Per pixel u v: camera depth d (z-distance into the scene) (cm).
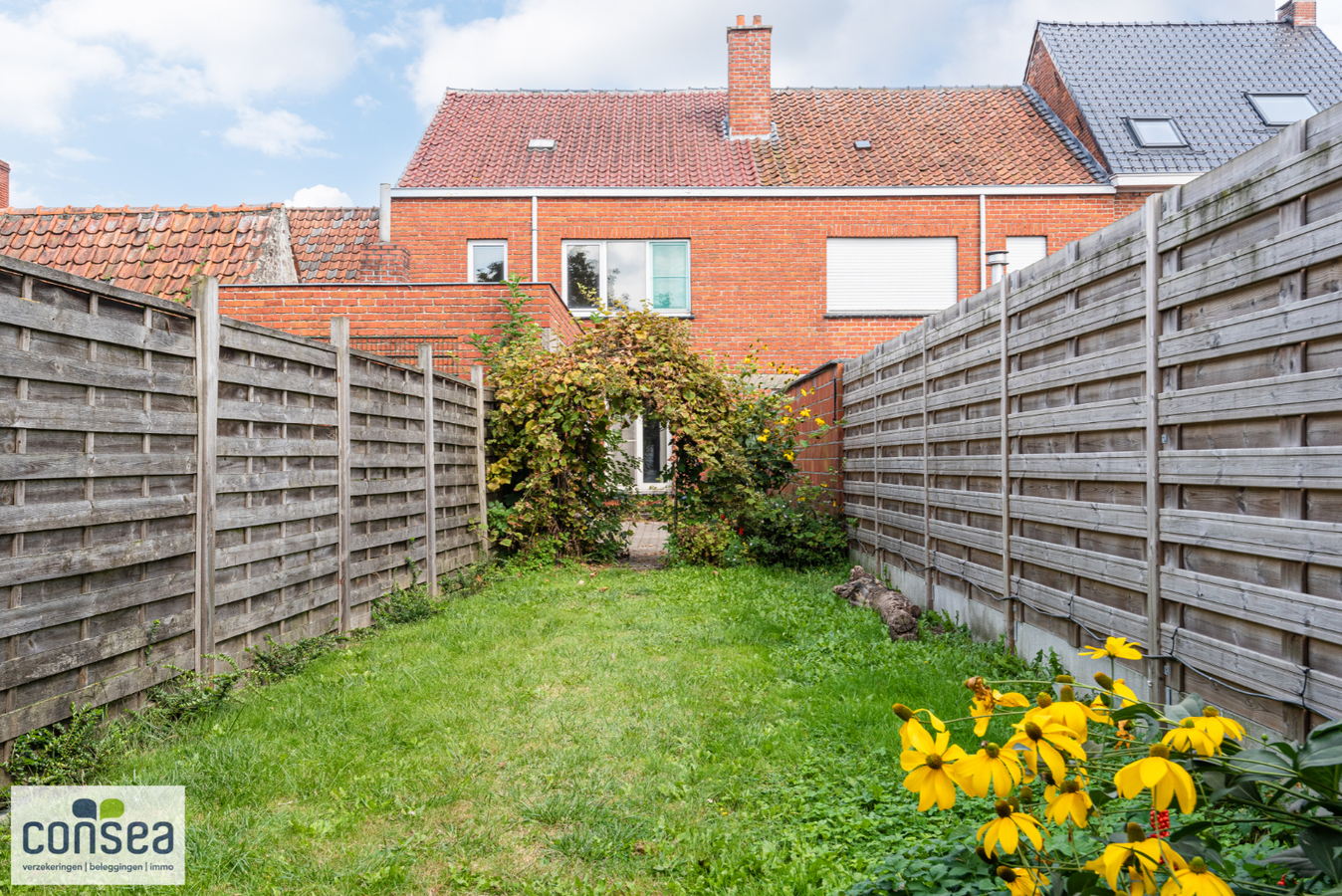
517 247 1380
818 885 232
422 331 979
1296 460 244
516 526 832
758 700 392
